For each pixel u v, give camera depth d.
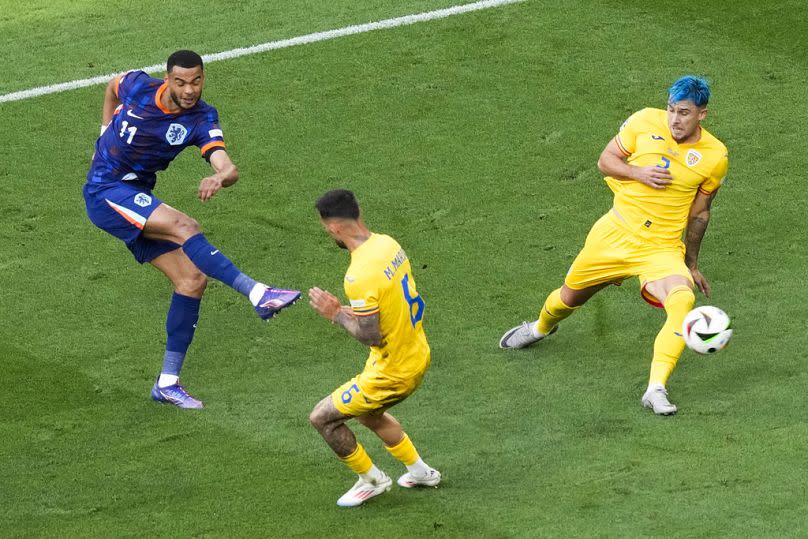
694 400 29.47
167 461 28.19
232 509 26.34
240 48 46.25
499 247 36.34
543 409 29.59
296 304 34.38
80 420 29.81
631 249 29.81
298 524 25.72
